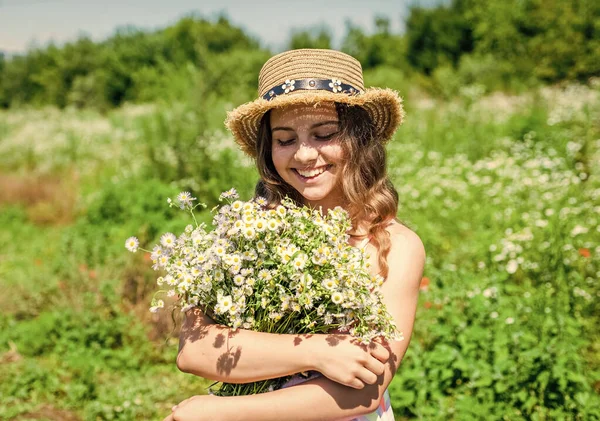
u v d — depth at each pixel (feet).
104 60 100.73
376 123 6.04
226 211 5.08
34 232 28.55
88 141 43.16
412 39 84.02
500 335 11.93
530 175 23.30
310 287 4.81
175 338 15.83
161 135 27.53
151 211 21.99
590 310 14.14
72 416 13.05
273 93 5.57
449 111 39.88
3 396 13.58
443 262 17.29
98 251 19.86
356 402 4.88
